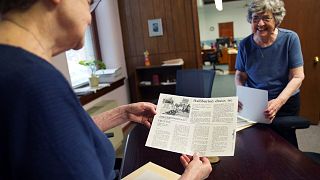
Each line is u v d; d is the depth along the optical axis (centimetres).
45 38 50
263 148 117
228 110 99
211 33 1177
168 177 98
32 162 40
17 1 45
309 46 312
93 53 375
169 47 409
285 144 119
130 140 143
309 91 324
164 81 419
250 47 181
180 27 398
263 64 177
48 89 42
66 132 43
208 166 76
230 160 109
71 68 322
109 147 59
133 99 431
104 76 357
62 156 42
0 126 40
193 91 248
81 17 54
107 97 348
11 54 42
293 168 98
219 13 1143
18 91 40
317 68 315
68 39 54
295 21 309
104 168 55
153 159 118
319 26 303
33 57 44
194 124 97
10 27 46
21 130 40
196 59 405
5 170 42
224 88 600
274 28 168
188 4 389
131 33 413
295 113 175
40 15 48
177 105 106
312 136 300
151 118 112
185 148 90
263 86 179
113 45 385
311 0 299
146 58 408
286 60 171
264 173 97
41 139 40
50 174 41
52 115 42
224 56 955
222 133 92
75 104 47
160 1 395
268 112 142
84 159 45
